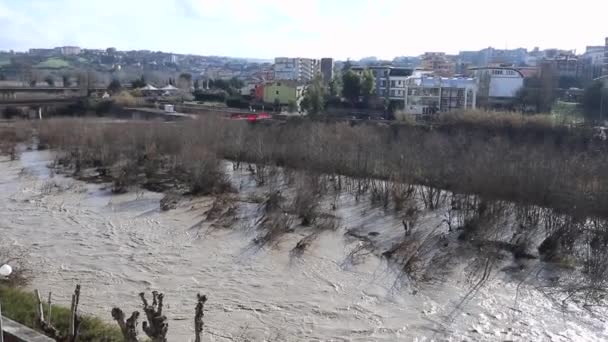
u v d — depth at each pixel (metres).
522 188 46.50
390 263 37.97
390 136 70.50
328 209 50.66
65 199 53.69
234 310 30.69
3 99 117.81
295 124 78.94
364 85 109.94
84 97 129.12
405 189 53.06
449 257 38.66
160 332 18.05
